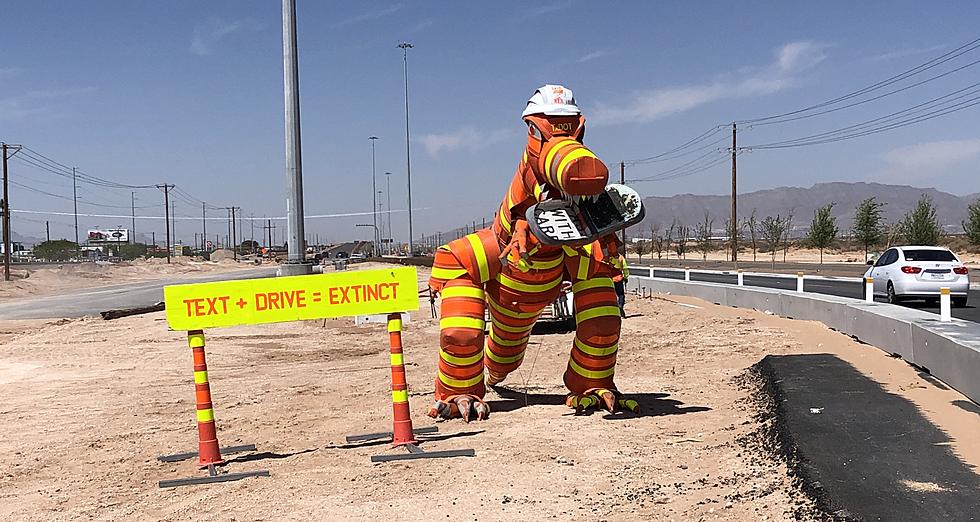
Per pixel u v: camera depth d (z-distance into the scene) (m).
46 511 6.22
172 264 85.56
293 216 19.98
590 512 5.74
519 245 8.23
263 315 7.41
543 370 12.53
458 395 9.18
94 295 41.91
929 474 6.17
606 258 8.91
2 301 38.84
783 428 7.66
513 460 7.14
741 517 5.48
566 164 7.36
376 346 16.38
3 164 51.50
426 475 6.76
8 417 10.02
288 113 19.92
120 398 11.13
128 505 6.28
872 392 9.29
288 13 19.83
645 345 14.78
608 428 8.30
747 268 54.09
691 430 8.10
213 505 6.18
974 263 52.12
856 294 25.80
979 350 8.62
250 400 10.66
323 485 6.58
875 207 65.94
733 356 12.97
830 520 5.24
